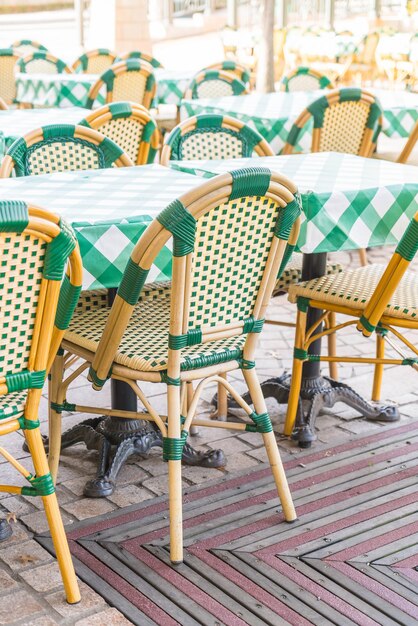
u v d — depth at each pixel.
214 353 2.43
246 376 2.53
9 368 2.03
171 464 2.37
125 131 4.04
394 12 18.83
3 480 2.84
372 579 2.33
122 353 2.45
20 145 3.35
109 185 2.92
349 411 3.45
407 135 5.29
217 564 2.39
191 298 2.29
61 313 2.13
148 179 3.03
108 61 7.54
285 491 2.58
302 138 5.07
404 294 2.95
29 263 1.92
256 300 2.45
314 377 3.30
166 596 2.26
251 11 18.06
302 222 2.76
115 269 2.41
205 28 18.98
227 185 2.14
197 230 2.20
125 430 2.96
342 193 2.79
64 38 16.86
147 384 3.62
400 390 3.64
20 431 3.23
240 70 6.86
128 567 2.37
